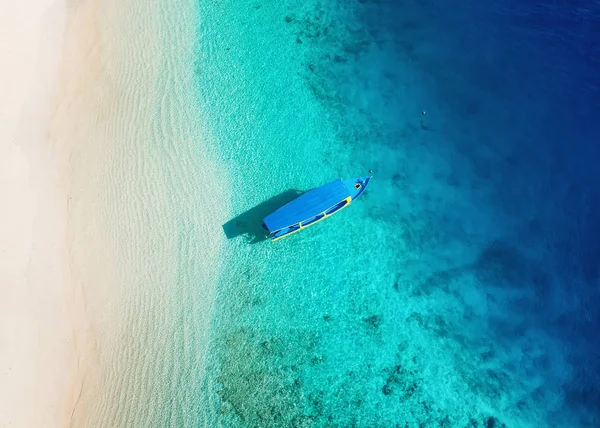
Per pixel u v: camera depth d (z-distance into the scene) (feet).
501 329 66.18
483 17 91.04
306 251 70.08
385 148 78.95
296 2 93.50
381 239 71.51
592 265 69.92
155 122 79.10
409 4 93.66
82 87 82.64
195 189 73.67
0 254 67.62
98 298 65.57
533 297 68.18
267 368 61.67
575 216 73.15
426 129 80.74
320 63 86.94
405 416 60.18
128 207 71.67
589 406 61.82
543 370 63.77
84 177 74.54
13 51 84.17
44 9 89.40
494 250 71.41
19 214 70.74
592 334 65.98
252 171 76.13
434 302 67.56
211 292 66.18
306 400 60.08
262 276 67.92
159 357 61.31
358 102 83.05
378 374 62.44
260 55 87.20
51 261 67.97
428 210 74.08
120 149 76.48
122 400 58.85
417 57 87.56
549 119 80.23
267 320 64.90
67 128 78.95
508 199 75.00
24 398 59.36
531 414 61.21
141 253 68.49
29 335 62.95
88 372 60.90
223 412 58.39
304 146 78.64
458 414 60.80
